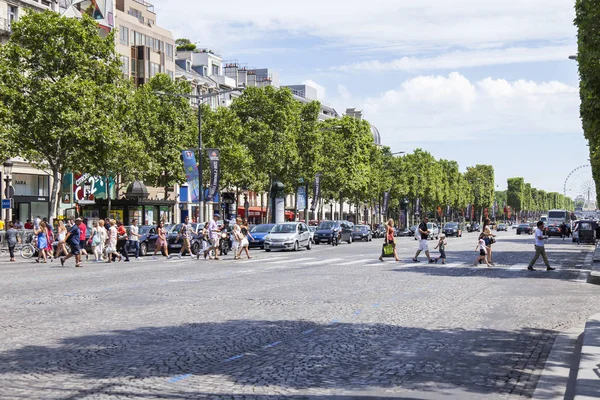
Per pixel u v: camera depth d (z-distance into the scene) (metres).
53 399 7.22
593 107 18.73
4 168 53.09
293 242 43.44
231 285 20.31
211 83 94.44
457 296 17.67
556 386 8.05
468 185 160.75
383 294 18.02
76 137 42.12
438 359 9.60
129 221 48.59
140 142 50.88
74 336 11.20
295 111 65.31
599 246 51.56
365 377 8.45
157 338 11.06
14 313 13.95
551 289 19.75
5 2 53.31
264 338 11.15
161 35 81.81
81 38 43.81
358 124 82.50
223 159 58.75
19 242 41.28
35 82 42.69
